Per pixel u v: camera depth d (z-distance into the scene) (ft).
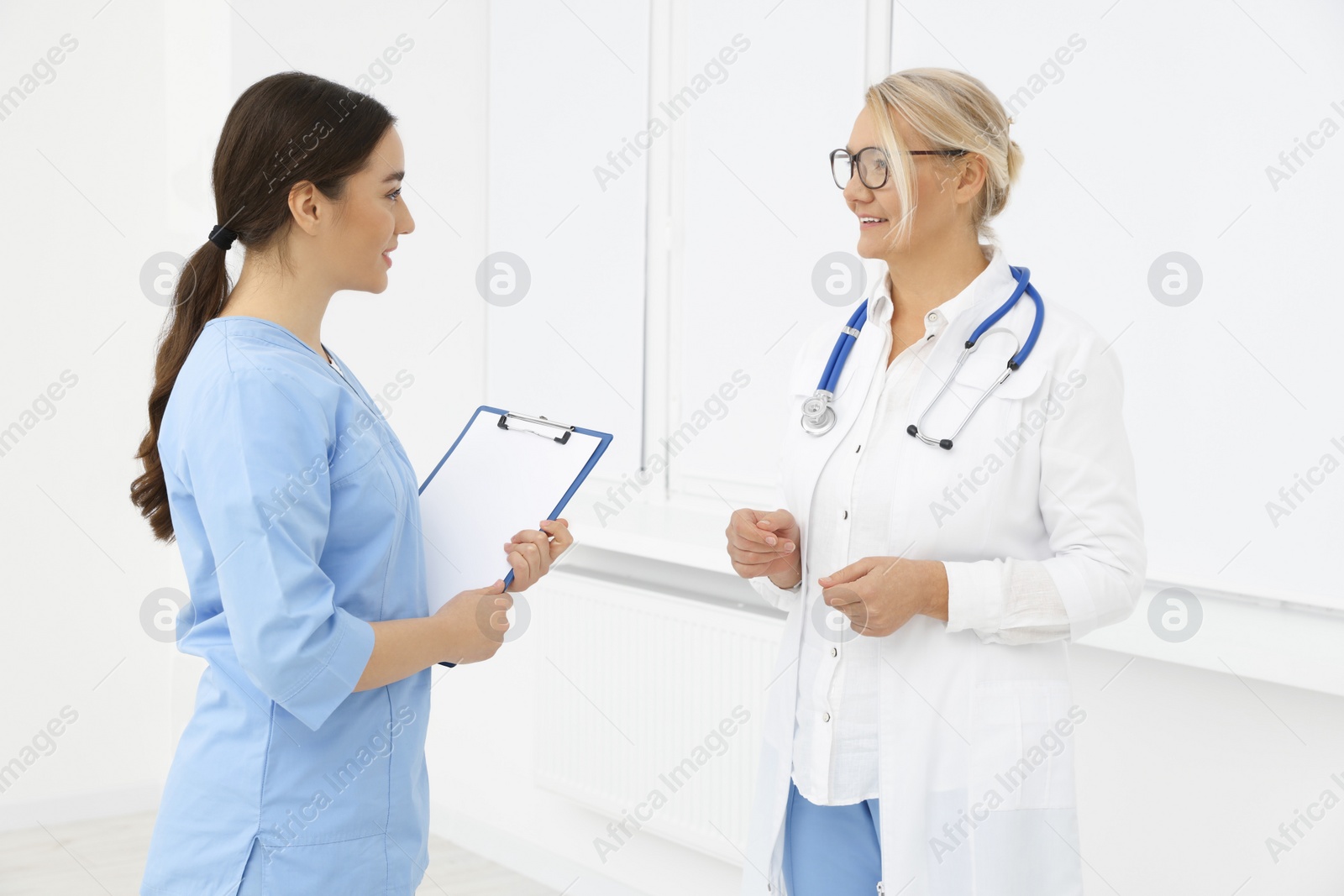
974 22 7.36
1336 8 5.87
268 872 3.85
